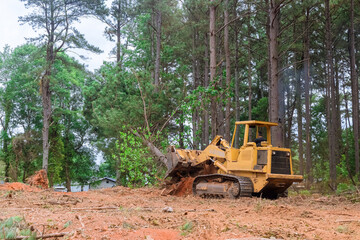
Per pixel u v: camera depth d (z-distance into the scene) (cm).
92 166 5906
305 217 870
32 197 1311
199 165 1714
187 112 2331
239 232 608
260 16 3588
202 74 4666
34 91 4891
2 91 5500
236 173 1484
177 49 3975
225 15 2733
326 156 3919
